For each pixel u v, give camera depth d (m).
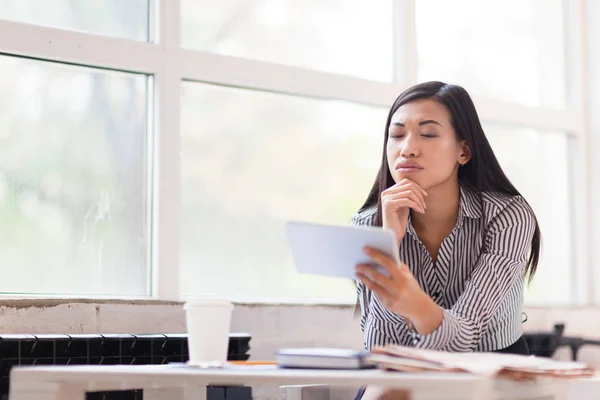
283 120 3.10
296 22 3.16
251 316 2.86
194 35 2.92
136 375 1.45
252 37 3.06
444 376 1.35
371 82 3.26
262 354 2.87
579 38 3.92
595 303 3.81
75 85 2.70
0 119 2.57
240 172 3.00
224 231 2.95
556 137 3.86
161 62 2.80
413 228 2.16
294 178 3.11
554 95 3.89
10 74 2.59
